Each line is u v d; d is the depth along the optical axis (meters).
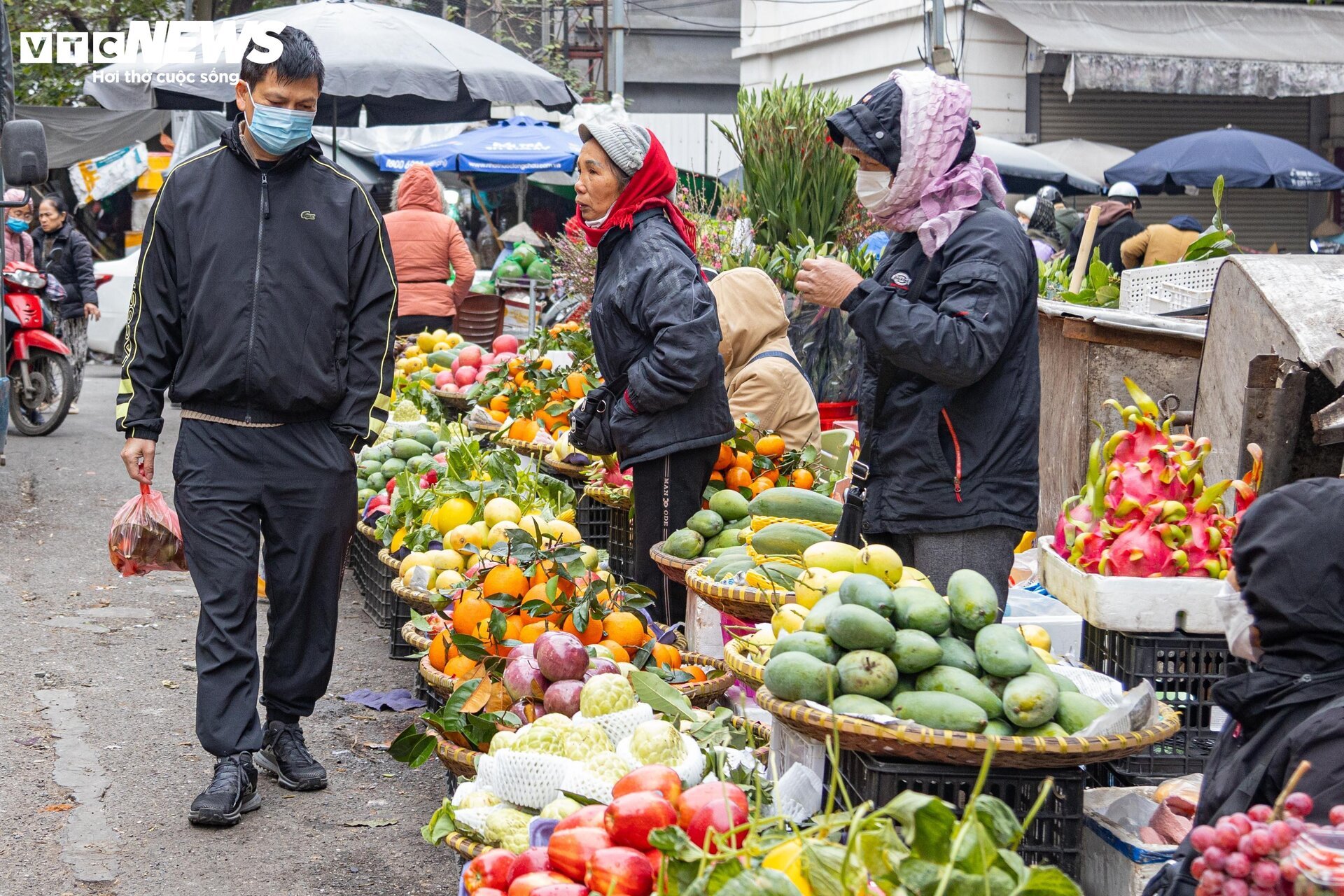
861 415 3.64
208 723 4.12
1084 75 15.62
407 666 5.85
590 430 4.85
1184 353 5.45
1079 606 3.40
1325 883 1.72
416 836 4.07
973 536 3.45
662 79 29.88
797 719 2.81
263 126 3.99
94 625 6.27
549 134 17.69
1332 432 3.45
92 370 17.89
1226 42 16.42
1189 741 3.30
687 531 4.63
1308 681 2.20
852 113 3.50
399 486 6.18
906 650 2.84
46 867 3.75
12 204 9.05
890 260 3.65
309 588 4.33
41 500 8.99
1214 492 3.41
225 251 4.07
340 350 4.26
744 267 6.06
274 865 3.82
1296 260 3.96
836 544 3.61
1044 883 1.86
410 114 12.73
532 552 3.91
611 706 3.19
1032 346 3.46
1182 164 14.34
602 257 4.75
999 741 2.64
